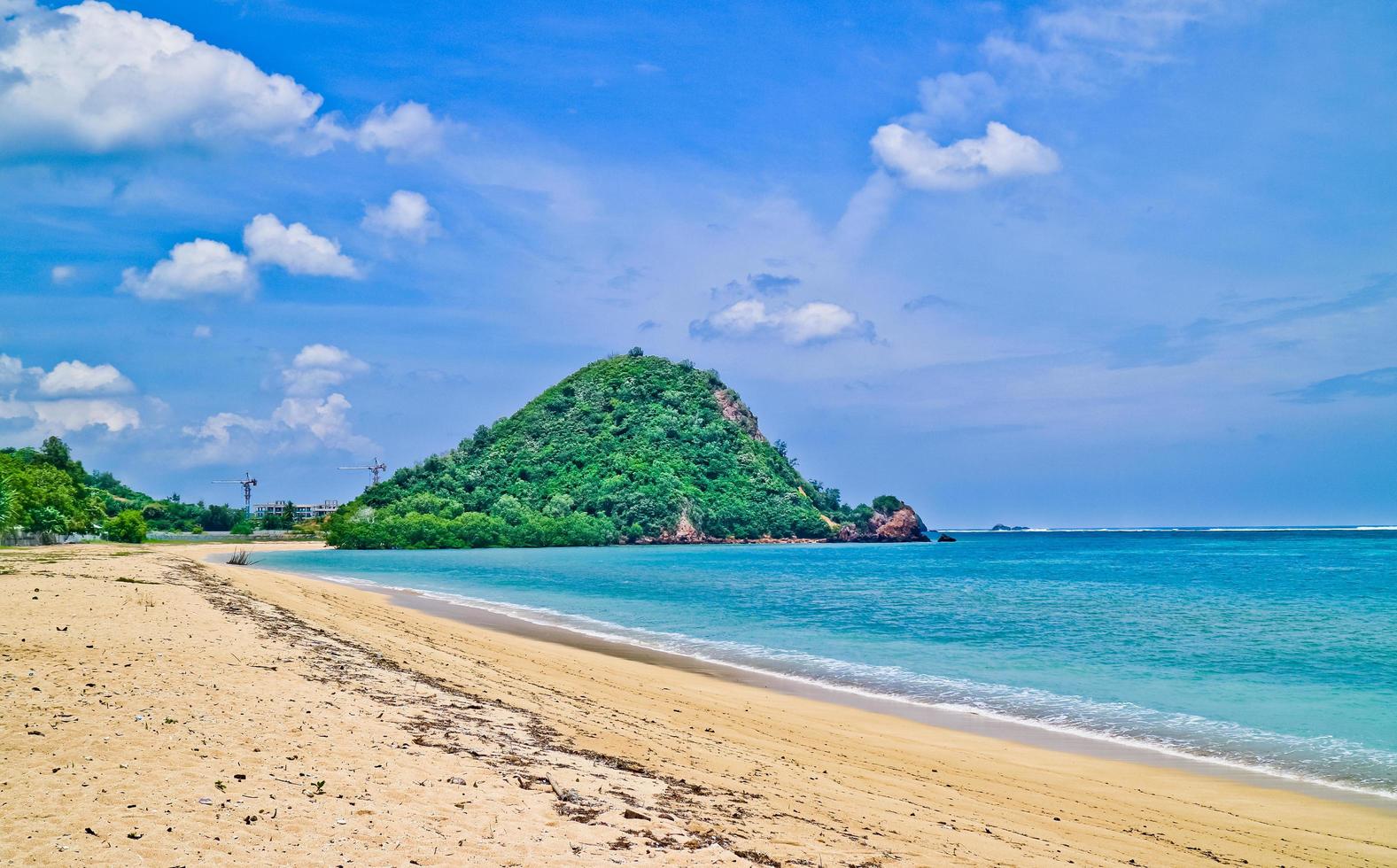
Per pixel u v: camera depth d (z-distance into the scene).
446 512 167.62
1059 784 14.98
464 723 13.06
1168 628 39.38
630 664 25.89
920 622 41.59
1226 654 31.44
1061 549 172.88
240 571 50.78
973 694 23.52
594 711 16.45
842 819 10.80
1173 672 27.28
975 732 18.95
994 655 30.88
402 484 192.00
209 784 8.55
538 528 167.25
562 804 9.46
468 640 27.50
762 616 43.16
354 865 7.02
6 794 7.77
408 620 32.97
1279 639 35.62
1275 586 68.12
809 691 23.28
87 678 12.64
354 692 14.13
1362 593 61.25
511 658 23.91
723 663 27.47
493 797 9.35
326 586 48.94
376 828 7.91
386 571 79.62
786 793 11.93
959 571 92.25
